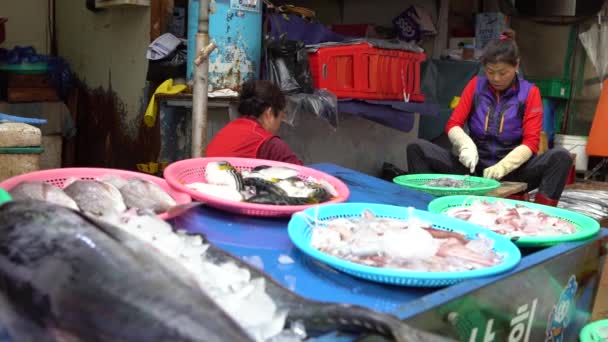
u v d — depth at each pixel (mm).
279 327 1058
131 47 5438
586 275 2018
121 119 5738
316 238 1611
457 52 7000
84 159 6594
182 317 854
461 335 1362
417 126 6719
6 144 2975
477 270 1409
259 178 2135
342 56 5160
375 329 1028
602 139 6699
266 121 3137
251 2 4441
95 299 889
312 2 7668
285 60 4668
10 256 956
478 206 2287
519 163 4035
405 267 1448
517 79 4211
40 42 6867
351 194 2385
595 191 4914
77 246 952
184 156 5027
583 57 7398
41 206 1040
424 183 3576
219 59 4336
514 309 1563
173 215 1687
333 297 1323
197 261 1201
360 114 5344
